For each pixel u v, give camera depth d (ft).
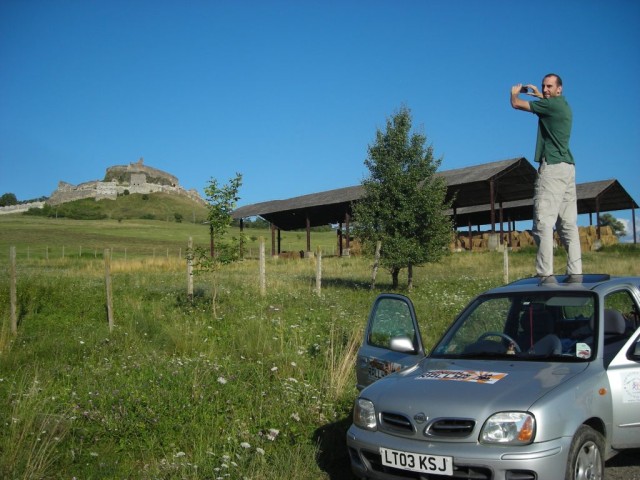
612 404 15.49
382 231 68.33
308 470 17.74
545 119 24.29
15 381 26.78
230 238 49.98
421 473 13.89
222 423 20.98
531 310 17.84
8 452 17.90
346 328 37.17
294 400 22.34
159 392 23.00
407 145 70.59
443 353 18.04
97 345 35.24
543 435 13.35
